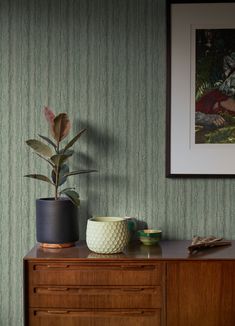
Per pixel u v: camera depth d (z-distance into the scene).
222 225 2.30
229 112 2.27
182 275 1.90
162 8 2.29
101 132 2.31
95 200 2.32
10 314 2.32
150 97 2.30
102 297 1.92
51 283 1.93
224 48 2.27
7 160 2.32
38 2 2.31
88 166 2.32
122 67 2.30
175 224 2.31
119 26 2.29
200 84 2.27
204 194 2.30
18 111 2.31
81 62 2.31
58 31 2.31
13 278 2.33
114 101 2.31
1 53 2.31
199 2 2.26
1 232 2.32
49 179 2.13
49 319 1.94
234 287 1.89
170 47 2.27
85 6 2.30
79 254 1.98
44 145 2.08
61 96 2.31
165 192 2.31
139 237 2.17
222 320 1.90
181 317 1.90
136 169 2.31
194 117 2.28
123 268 1.92
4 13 2.31
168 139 2.28
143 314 1.93
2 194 2.32
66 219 2.08
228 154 2.28
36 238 2.22
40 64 2.31
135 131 2.31
